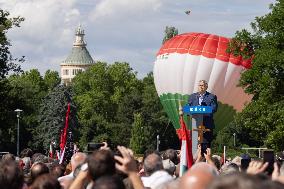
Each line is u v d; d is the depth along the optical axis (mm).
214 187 6348
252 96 78188
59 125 161000
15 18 80562
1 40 79812
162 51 80500
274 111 69062
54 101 162000
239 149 130250
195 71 76938
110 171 10859
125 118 177375
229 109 77312
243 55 75250
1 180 11094
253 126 70750
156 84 81750
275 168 10453
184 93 77562
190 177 7648
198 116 24438
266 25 72062
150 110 172500
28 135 160625
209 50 77000
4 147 141375
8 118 84000
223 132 154750
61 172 18062
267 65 69812
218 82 76312
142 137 168375
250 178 6363
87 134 171875
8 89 82000
